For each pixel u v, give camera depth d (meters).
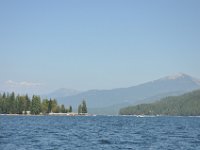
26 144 71.62
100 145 72.75
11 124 151.12
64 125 152.38
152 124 184.50
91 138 87.31
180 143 78.69
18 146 68.19
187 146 73.00
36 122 176.75
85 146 70.31
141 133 108.25
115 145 73.44
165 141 82.81
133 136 96.19
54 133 101.38
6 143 72.62
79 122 192.75
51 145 70.75
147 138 90.38
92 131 114.31
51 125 149.38
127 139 86.88
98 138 87.75
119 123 191.00
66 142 76.81
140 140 84.69
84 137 89.88
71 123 175.62
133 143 77.94
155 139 87.75
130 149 67.50
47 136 90.50
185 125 174.50
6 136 88.19
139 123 196.62
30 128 123.44
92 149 66.12
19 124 152.25
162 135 100.88
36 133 99.88
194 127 152.38
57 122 183.62
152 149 67.81
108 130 121.69
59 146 69.38
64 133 102.19
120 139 86.38
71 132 107.25
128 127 145.50
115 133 106.69
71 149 65.50
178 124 188.25
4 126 134.00
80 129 124.31
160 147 71.00
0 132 101.12
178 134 105.50
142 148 69.19
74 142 77.12
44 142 75.81
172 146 72.81
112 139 85.81
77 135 95.75
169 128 141.38
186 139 88.31
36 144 71.94
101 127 142.00
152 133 108.81
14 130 111.00
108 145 73.19
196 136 98.12
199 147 71.50
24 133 98.94
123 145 73.88
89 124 169.12
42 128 125.38
